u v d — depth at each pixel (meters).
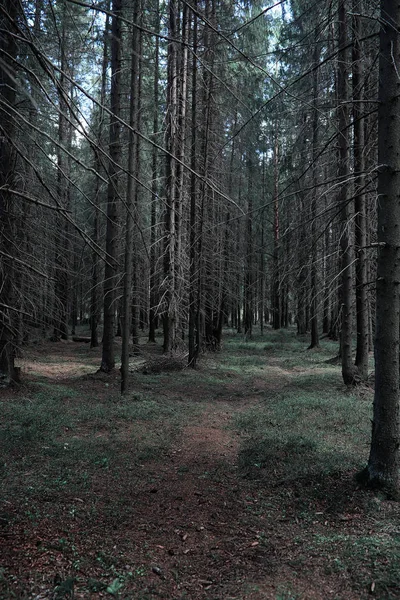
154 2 7.67
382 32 4.81
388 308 4.84
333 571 3.33
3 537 3.80
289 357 19.53
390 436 4.81
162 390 11.75
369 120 9.96
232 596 3.05
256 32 7.84
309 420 8.27
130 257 10.64
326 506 4.66
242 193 22.44
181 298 15.17
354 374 11.38
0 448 6.16
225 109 14.00
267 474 5.66
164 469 5.98
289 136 17.14
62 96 2.08
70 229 9.50
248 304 26.95
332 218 5.95
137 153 9.92
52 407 8.78
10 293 7.15
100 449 6.62
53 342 23.58
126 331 10.72
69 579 3.06
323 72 8.74
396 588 3.06
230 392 12.07
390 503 4.57
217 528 4.26
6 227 5.67
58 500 4.71
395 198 4.82
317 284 11.09
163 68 16.70
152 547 3.85
